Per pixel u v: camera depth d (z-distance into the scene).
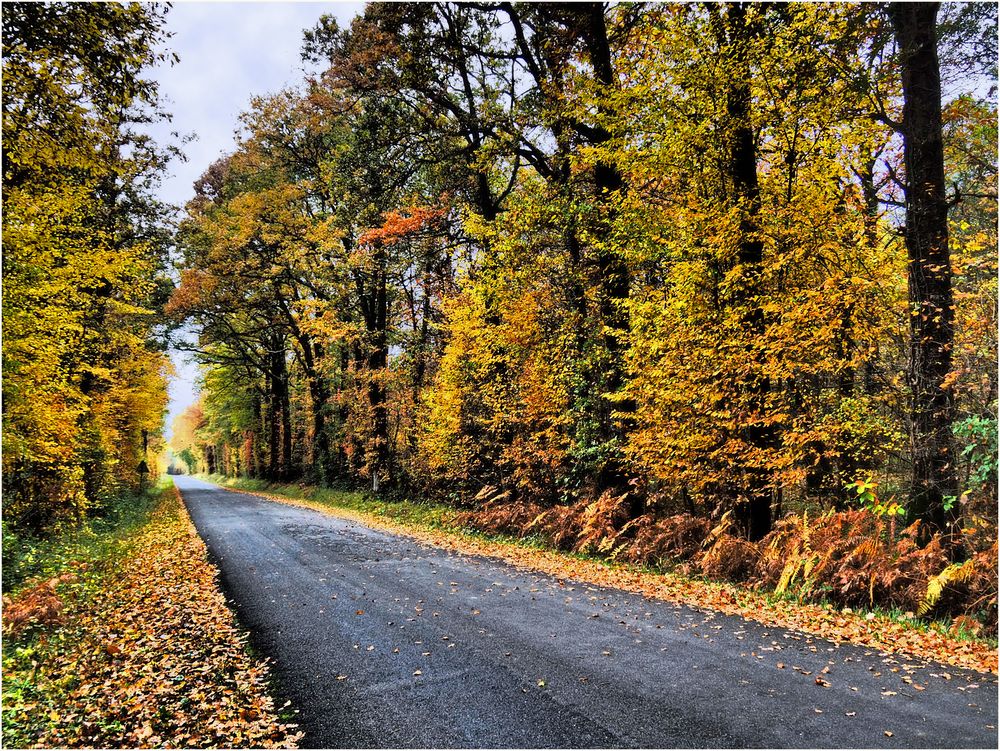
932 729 4.04
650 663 5.48
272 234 23.72
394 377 21.98
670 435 10.02
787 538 8.78
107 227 17.48
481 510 16.33
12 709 4.57
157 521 19.42
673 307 10.07
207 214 27.59
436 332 22.98
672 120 9.90
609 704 4.60
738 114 9.38
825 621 6.65
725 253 9.45
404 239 20.02
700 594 8.13
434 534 15.35
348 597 8.32
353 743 4.10
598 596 8.27
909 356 7.98
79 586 8.72
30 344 9.74
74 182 10.88
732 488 9.79
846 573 7.20
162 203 20.14
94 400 17.64
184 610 7.68
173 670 5.52
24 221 9.52
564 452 13.38
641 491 11.70
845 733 4.02
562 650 5.90
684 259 10.38
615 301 11.59
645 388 10.16
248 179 25.38
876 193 10.99
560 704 4.62
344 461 29.31
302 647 6.20
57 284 10.31
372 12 14.84
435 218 19.14
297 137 24.42
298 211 25.20
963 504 7.37
